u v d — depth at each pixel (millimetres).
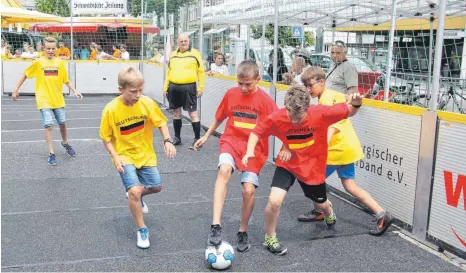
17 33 18938
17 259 3889
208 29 10984
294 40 11164
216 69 10109
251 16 8859
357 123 5266
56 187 5871
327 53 9500
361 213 5102
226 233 4508
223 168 4062
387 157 4805
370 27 9500
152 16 15250
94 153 7773
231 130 4332
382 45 8156
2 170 6594
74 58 17766
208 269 3766
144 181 4367
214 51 10492
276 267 3812
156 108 4238
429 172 4258
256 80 4199
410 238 4418
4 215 4891
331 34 11211
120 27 17391
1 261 3846
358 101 3805
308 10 8750
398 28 8547
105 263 3844
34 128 10148
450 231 4055
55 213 4977
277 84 6938
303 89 3797
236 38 10438
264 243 4164
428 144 4258
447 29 8336
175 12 12531
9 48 17469
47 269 3723
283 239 4391
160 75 13836
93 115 12305
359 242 4332
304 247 4211
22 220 4766
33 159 7281
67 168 6777
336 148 4473
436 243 4215
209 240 3787
